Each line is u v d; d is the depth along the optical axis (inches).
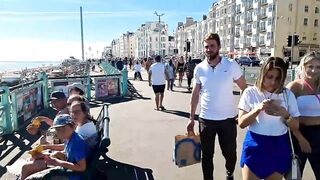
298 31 2864.2
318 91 141.2
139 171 214.7
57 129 137.3
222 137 164.2
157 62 446.9
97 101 557.0
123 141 287.3
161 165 225.6
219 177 202.5
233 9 3599.9
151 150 260.5
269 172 119.1
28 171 158.7
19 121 348.2
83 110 167.2
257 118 121.6
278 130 120.1
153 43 6200.8
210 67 162.7
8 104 315.0
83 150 137.3
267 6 2942.9
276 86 121.3
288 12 2807.6
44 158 153.9
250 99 124.5
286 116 116.3
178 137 167.2
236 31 3550.7
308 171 209.9
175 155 167.2
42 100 461.7
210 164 168.6
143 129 333.7
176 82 918.4
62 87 527.5
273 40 2844.5
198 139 169.0
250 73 698.8
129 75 1405.0
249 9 3262.8
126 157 243.0
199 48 4665.4
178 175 207.3
